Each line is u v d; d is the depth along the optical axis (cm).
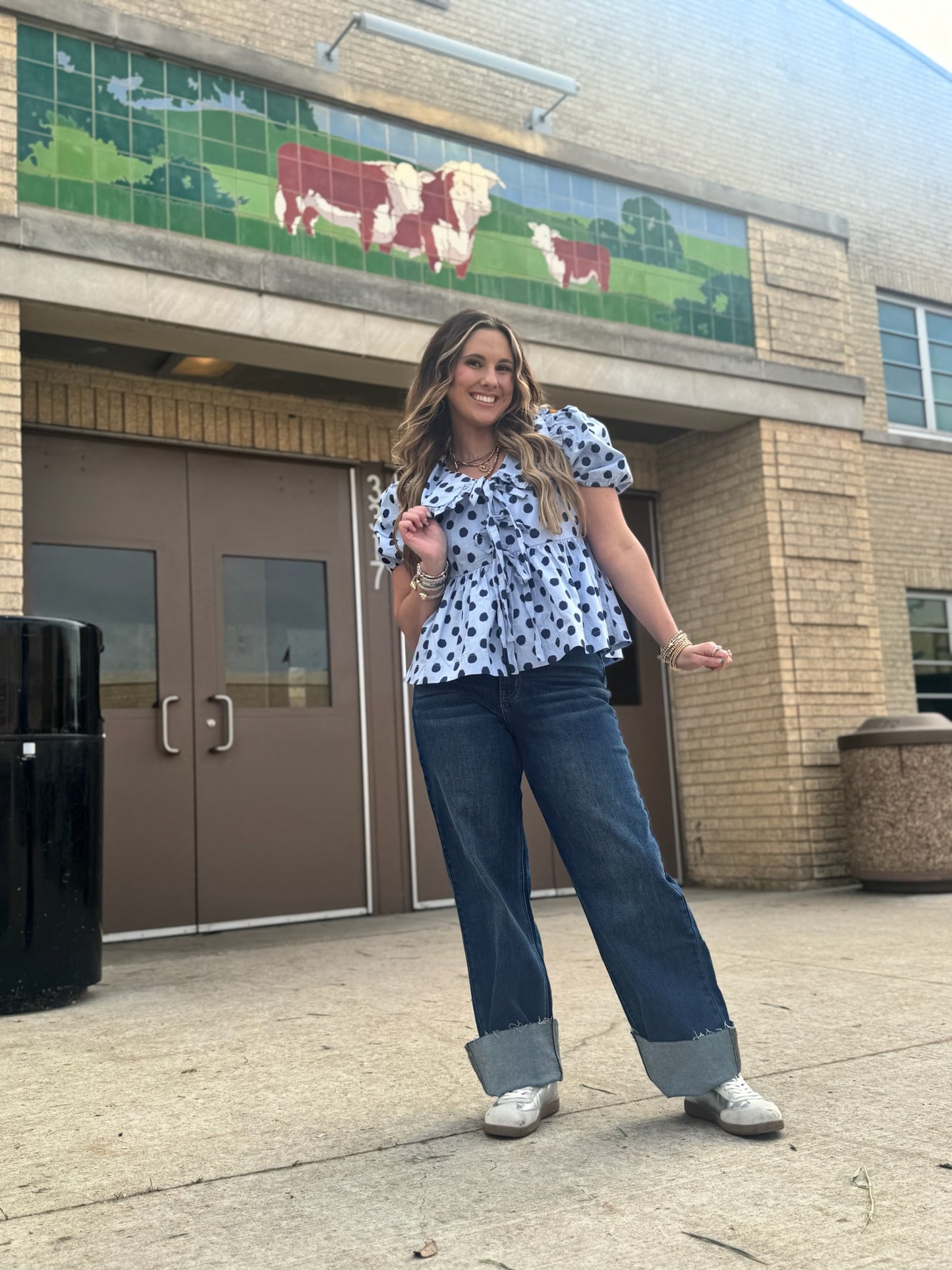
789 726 690
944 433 887
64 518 582
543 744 204
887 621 808
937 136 921
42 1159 203
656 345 668
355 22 587
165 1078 262
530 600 206
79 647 392
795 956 412
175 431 614
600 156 673
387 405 674
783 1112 209
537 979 211
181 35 540
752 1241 147
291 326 548
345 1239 157
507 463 217
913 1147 184
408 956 457
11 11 502
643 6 764
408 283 588
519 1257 146
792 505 718
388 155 602
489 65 615
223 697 608
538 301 641
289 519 648
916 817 623
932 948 421
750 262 731
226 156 552
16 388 477
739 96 804
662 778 759
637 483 780
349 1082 250
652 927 201
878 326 856
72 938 375
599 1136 199
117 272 507
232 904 599
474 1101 228
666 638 211
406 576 229
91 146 515
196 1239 160
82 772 387
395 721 664
